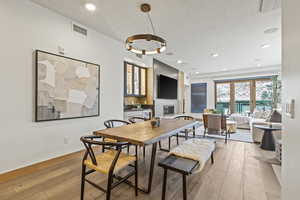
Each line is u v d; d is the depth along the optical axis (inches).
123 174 84.7
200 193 68.5
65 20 102.8
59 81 99.0
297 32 31.9
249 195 67.0
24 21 83.7
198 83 334.3
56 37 97.9
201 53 176.6
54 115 96.4
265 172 88.5
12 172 79.6
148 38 77.7
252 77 273.0
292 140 34.5
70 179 79.4
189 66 247.0
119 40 146.0
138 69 193.9
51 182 76.4
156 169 92.3
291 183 35.1
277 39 135.4
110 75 138.8
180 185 75.1
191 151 72.5
